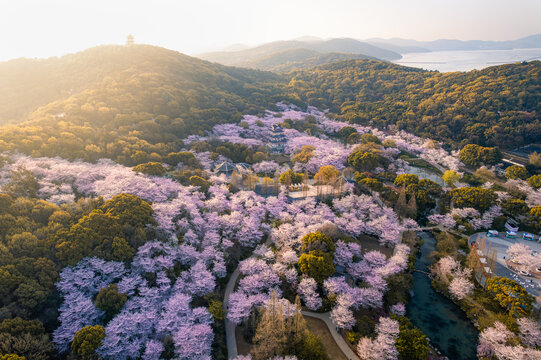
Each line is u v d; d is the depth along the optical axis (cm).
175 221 9431
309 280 7488
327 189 12394
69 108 16812
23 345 5153
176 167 13550
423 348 6034
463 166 17600
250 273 7969
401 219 11269
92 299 6638
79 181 10750
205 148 15650
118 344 5722
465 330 7188
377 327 6575
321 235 8806
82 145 13375
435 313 7669
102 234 7700
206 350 5806
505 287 7362
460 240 10119
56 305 6384
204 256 8194
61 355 5544
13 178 9756
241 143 16675
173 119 17688
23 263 6544
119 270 7144
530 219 10900
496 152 16662
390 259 8762
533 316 6912
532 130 18688
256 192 12756
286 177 12962
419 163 18125
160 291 7025
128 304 6531
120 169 11931
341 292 7388
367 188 13075
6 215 7638
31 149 12012
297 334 6097
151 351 5622
